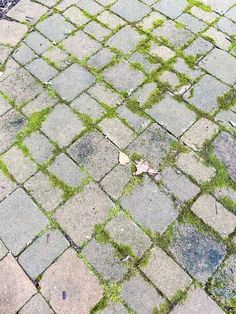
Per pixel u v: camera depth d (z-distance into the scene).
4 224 0.89
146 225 0.86
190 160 0.95
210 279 0.80
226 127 1.00
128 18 1.24
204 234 0.85
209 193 0.90
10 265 0.83
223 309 0.76
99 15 1.26
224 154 0.96
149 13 1.25
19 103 1.08
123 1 1.29
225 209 0.88
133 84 1.09
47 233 0.87
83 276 0.81
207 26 1.21
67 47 1.19
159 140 0.99
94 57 1.16
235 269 0.81
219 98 1.05
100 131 1.01
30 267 0.83
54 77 1.12
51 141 1.00
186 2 1.27
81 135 1.00
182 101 1.05
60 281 0.81
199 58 1.13
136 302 0.78
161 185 0.92
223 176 0.92
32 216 0.89
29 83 1.12
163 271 0.81
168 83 1.09
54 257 0.84
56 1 1.32
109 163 0.96
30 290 0.80
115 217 0.88
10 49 1.20
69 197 0.91
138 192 0.91
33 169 0.96
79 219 0.88
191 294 0.78
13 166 0.97
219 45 1.16
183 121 1.01
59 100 1.07
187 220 0.87
